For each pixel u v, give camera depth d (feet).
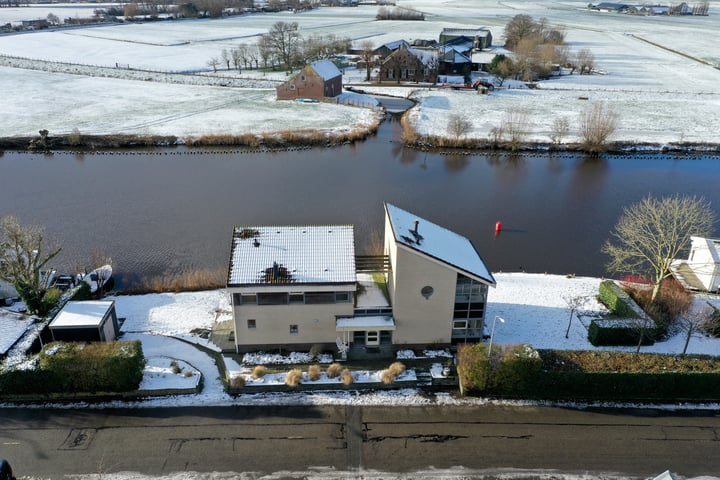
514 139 287.69
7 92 384.88
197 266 164.96
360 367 116.06
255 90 411.95
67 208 208.13
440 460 93.66
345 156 279.28
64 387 106.01
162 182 238.07
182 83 428.15
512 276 156.76
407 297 115.14
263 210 207.72
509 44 583.17
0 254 126.21
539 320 134.41
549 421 102.73
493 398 108.58
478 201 221.66
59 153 278.05
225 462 92.58
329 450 95.45
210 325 131.13
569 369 107.65
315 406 105.81
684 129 314.96
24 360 106.93
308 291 112.06
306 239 119.24
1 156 272.51
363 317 118.01
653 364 109.40
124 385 106.22
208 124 317.83
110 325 120.78
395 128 329.11
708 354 119.03
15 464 91.35
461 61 453.17
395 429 100.37
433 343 121.39
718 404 107.45
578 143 291.38
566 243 185.26
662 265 138.62
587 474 91.15
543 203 220.23
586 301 143.02
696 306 136.26
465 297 117.19
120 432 98.68
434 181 244.63
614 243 184.96
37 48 561.43
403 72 437.17
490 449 96.07
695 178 248.93
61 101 365.61
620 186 239.30
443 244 120.57
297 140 295.28
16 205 210.38
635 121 329.52
